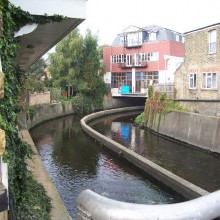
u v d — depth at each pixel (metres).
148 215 1.06
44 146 17.00
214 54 18.11
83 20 5.02
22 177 4.62
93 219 1.15
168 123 20.28
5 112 3.25
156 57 38.06
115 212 1.08
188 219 1.08
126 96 39.28
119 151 14.18
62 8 4.76
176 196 9.31
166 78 36.75
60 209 6.12
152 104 23.22
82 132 22.33
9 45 4.00
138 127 25.03
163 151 15.78
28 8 4.56
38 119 25.98
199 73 19.44
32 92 24.94
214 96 18.14
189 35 20.41
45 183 7.69
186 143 17.75
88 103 36.94
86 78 36.66
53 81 38.12
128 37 40.09
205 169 12.27
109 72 42.28
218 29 17.75
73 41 34.56
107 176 11.45
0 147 2.01
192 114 17.42
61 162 13.44
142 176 11.55
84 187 10.11
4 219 2.37
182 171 11.98
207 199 1.18
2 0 3.45
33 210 5.03
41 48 8.48
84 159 14.12
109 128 24.56
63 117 32.72
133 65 39.91
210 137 15.44
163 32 39.19
